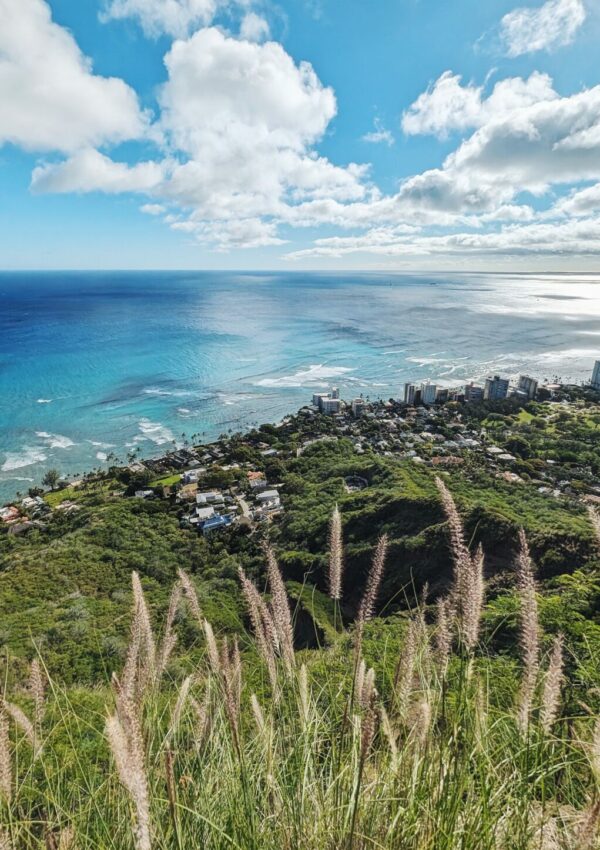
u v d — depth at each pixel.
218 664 2.05
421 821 2.05
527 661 2.05
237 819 2.02
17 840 1.90
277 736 2.36
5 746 1.95
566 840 1.86
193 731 2.34
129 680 2.05
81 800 2.12
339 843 2.01
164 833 2.01
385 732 2.12
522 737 2.06
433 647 2.53
